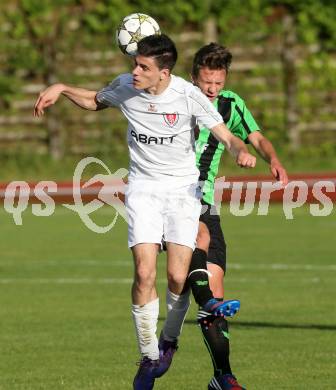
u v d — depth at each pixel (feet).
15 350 95.50
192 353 94.27
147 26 78.79
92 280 142.41
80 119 285.43
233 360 89.92
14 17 285.43
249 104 283.18
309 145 282.36
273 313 114.52
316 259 159.63
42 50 285.84
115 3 283.79
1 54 287.07
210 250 80.64
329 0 278.67
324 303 120.88
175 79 73.10
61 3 284.82
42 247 181.37
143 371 74.13
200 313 73.15
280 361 89.25
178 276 73.82
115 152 283.38
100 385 80.64
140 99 73.05
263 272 147.13
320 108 281.95
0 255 171.12
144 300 73.05
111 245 183.32
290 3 280.10
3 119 287.89
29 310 118.52
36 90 287.28
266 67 282.77
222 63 79.51
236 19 282.77
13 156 281.13
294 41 281.33
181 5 282.56
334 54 281.74
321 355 91.66
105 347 96.78
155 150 73.87
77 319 112.37
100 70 285.23
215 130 72.84
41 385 80.79
